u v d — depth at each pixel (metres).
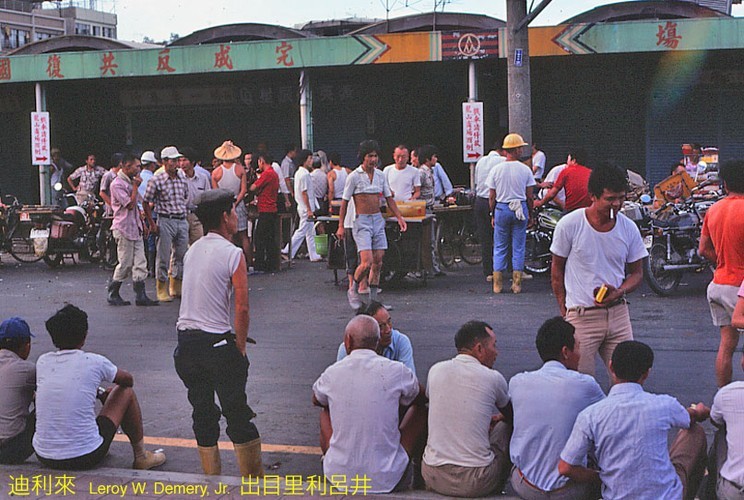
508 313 10.83
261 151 17.84
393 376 5.15
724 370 6.73
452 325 10.23
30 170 25.22
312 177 16.73
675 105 21.28
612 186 5.66
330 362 8.77
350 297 11.45
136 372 8.55
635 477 4.44
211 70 20.23
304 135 20.23
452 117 23.80
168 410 7.30
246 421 5.47
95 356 5.70
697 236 11.88
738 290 6.50
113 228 12.12
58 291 13.73
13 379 5.70
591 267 5.80
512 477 4.91
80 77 20.95
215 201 5.50
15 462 5.69
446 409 5.02
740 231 6.44
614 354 4.66
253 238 15.17
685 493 4.73
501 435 5.12
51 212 16.44
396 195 12.98
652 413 4.48
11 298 13.16
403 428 5.32
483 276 13.94
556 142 22.22
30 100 25.00
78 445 5.49
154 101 24.28
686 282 12.98
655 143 21.42
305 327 10.46
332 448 5.16
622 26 18.47
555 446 4.75
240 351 5.42
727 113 21.06
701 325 9.92
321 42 19.64
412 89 23.56
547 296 11.93
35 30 81.38
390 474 5.06
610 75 21.77
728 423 4.62
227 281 5.43
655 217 12.27
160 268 12.42
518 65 15.16
